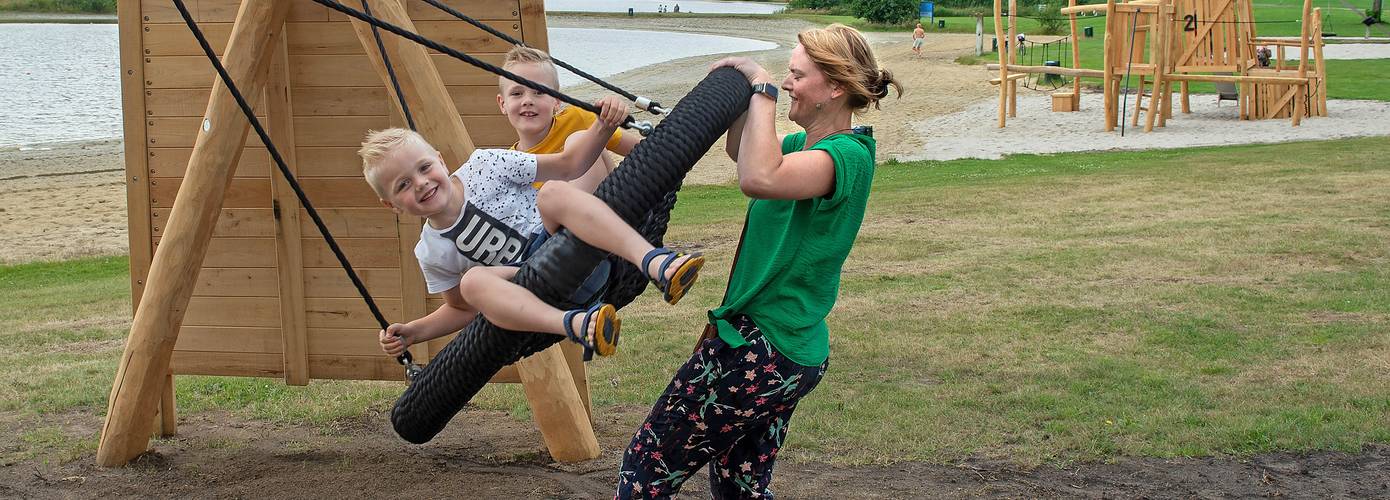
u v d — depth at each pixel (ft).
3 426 19.53
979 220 39.58
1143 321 24.22
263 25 16.61
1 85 134.51
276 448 18.33
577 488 16.19
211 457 17.93
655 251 10.01
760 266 10.66
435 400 11.78
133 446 17.47
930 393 19.80
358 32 16.67
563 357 17.40
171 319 17.07
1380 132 68.85
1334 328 22.88
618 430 18.79
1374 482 15.33
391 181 11.39
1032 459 16.47
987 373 20.98
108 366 23.90
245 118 16.80
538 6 17.76
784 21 278.46
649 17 299.38
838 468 16.42
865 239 36.50
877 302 27.14
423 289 18.34
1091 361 21.39
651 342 24.17
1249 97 81.25
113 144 86.48
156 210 18.49
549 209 10.54
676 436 10.81
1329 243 32.22
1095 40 165.07
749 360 10.53
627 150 14.23
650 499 10.89
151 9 18.04
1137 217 38.73
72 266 43.68
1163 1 74.28
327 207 18.30
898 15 218.38
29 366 24.09
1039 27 197.67
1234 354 21.45
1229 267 29.68
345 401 20.94
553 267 10.46
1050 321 24.58
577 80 139.85
